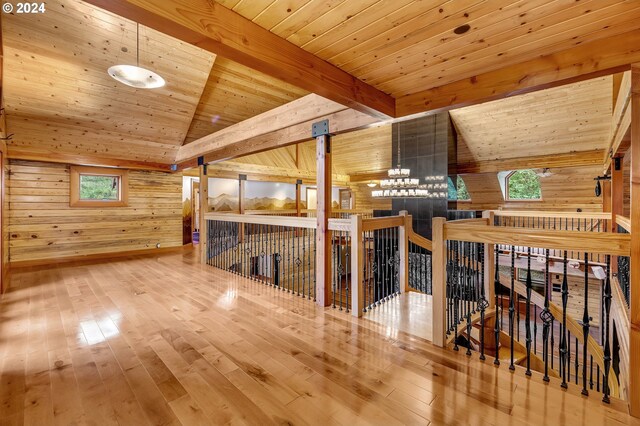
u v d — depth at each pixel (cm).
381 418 161
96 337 254
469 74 233
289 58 188
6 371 203
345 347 238
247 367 210
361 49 197
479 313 318
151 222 671
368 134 836
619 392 267
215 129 575
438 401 174
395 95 274
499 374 202
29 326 276
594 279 622
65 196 562
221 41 153
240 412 166
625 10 155
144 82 276
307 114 348
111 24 322
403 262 377
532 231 196
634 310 162
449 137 638
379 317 300
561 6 154
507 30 176
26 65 348
